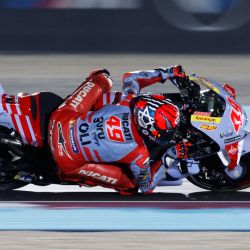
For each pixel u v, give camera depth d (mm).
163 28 77250
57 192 28672
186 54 71438
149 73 27484
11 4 76312
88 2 76688
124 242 23016
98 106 27438
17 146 26797
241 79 60375
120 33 76812
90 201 27547
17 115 27000
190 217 25812
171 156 27141
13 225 24562
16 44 74938
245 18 77500
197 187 29906
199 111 27297
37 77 60219
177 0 77250
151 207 26906
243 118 27609
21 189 28859
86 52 72312
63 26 76625
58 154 26453
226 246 22781
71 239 23234
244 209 26922
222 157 28703
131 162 26688
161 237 23594
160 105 25938
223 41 76938
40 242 22891
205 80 27766
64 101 27297
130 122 26406
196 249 22453
